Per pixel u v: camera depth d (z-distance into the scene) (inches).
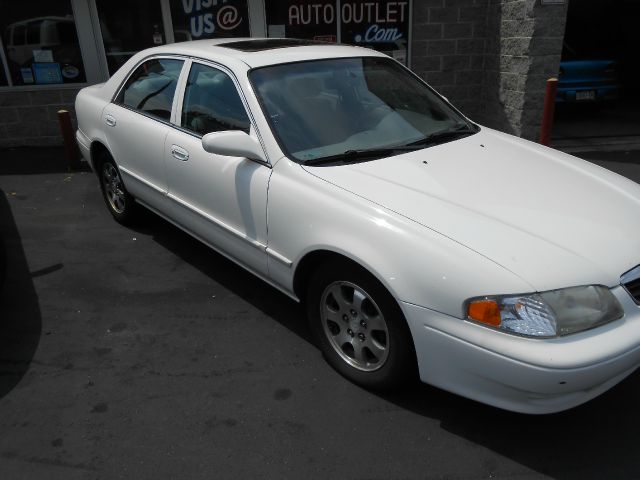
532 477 96.0
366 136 135.0
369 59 156.7
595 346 89.0
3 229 208.4
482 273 92.5
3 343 137.9
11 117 324.5
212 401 116.3
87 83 327.0
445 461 99.8
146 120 169.3
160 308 152.3
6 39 312.8
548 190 117.0
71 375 125.7
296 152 126.3
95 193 247.0
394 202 108.3
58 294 160.7
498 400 95.1
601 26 405.4
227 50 151.0
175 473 98.8
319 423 109.3
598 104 369.7
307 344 135.0
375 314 110.9
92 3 312.5
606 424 107.5
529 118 284.5
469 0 317.1
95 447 105.1
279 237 124.2
